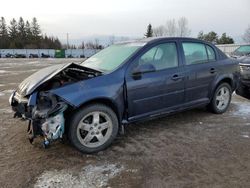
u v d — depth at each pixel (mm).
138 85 4348
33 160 3793
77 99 3768
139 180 3268
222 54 5848
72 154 3979
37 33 90500
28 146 4246
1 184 3199
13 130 4965
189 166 3586
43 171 3496
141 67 4375
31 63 28516
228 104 6008
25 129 5004
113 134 4180
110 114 4117
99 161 3768
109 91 4051
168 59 4816
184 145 4254
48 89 3842
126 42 5230
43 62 30797
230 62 5898
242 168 3516
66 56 60375
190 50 5191
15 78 13523
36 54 60594
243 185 3139
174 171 3467
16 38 85750
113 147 4215
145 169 3527
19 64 26422
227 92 5941
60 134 3736
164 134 4723
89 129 3982
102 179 3299
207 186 3127
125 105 4301
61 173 3441
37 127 3748
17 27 87688
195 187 3111
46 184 3199
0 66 23219
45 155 3943
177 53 4949
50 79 3852
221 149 4090
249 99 7340
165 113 4824
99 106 4008
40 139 4469
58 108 3686
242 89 7164
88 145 3986
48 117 3682
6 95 8516
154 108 4645
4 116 5867
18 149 4141
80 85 3879
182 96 5000
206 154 3930
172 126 5117
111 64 4535
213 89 5574
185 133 4758
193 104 5246
